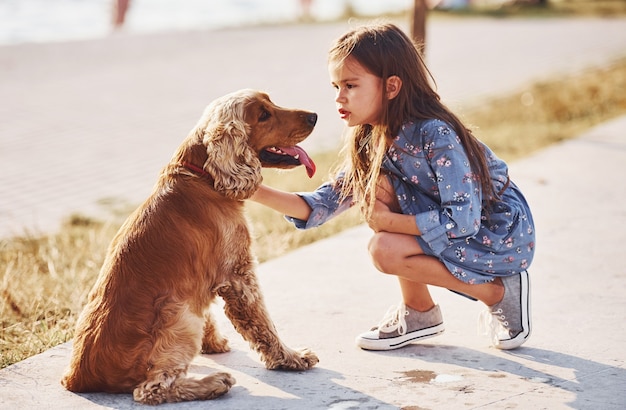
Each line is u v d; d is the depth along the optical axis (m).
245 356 3.90
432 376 3.57
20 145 9.83
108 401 3.37
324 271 5.13
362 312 4.42
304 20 22.17
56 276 5.23
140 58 16.09
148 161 9.14
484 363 3.69
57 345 4.09
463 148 3.59
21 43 17.80
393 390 3.43
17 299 4.83
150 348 3.34
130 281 3.37
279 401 3.34
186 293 3.42
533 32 19.75
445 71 14.45
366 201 3.76
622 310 4.28
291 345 3.97
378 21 3.89
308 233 6.19
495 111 10.88
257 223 6.45
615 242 5.45
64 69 14.89
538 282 4.75
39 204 7.56
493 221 3.73
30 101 12.27
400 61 3.61
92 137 10.23
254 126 3.68
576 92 11.62
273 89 12.91
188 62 15.59
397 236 3.65
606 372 3.54
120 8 24.19
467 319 4.28
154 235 3.44
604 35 18.89
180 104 12.04
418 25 9.08
